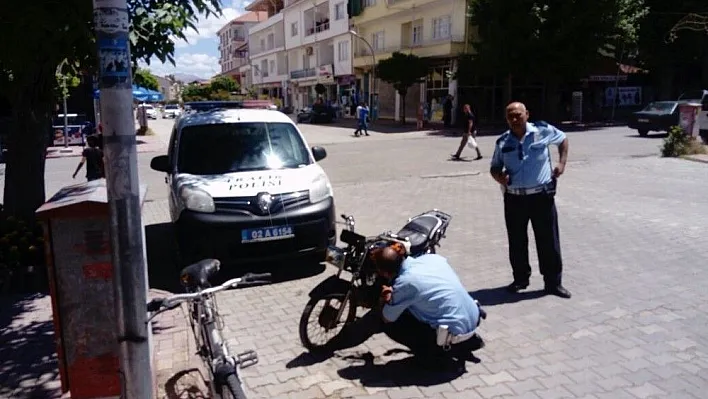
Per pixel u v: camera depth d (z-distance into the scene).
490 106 33.59
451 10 31.62
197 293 3.13
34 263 6.44
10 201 7.08
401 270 4.20
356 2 41.50
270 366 4.39
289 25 56.94
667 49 33.31
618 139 22.11
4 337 4.93
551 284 5.67
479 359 4.39
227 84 61.50
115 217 2.88
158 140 29.36
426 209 10.12
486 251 7.35
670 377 4.05
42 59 4.98
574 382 4.02
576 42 27.80
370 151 21.00
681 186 11.70
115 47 2.72
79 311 3.44
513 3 27.42
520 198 5.52
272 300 5.81
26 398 3.91
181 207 6.23
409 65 32.47
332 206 6.65
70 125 26.11
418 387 4.02
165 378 4.14
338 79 47.44
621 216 9.02
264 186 6.39
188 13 5.81
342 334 4.70
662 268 6.42
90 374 3.49
